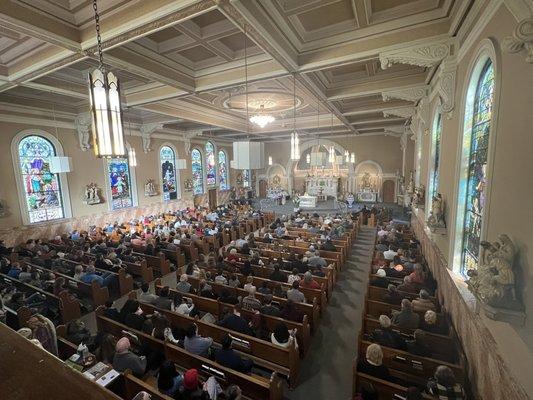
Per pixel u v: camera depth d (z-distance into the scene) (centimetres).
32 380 69
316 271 761
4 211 1080
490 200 360
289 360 455
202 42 628
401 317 512
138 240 1093
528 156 274
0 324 90
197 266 847
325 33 593
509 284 282
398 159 2161
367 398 354
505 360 308
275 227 1316
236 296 652
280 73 692
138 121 1567
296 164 2547
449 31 525
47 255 941
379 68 815
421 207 919
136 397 316
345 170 2342
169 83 731
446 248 594
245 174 2634
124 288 798
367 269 973
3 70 672
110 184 1474
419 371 416
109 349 457
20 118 1112
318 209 2106
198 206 2072
